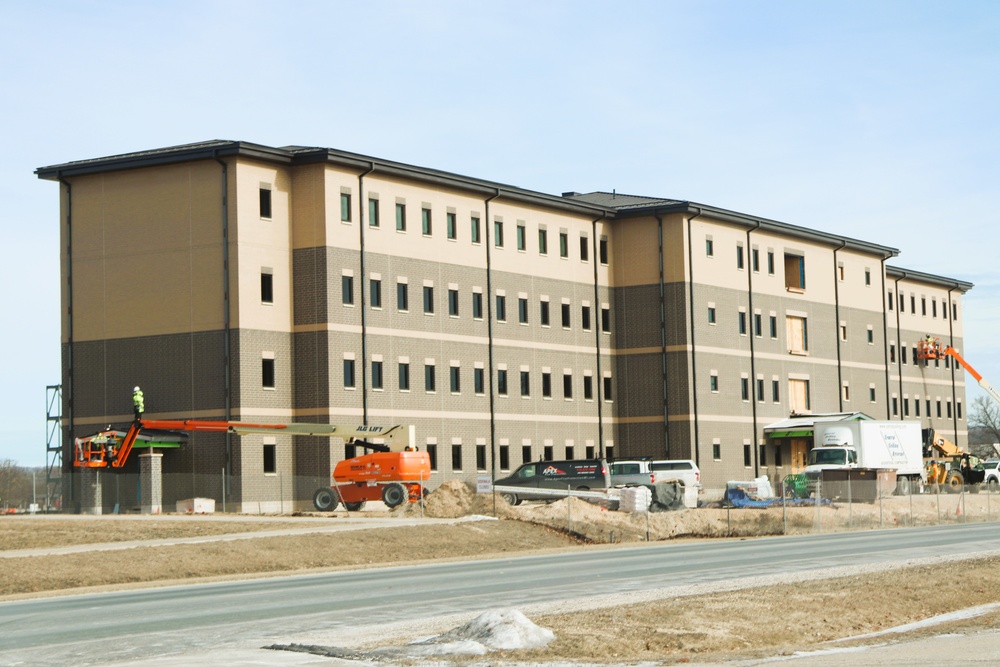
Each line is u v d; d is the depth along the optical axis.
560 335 77.81
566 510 56.16
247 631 21.09
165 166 63.00
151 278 63.03
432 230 69.50
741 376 84.38
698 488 70.38
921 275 110.81
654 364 80.62
